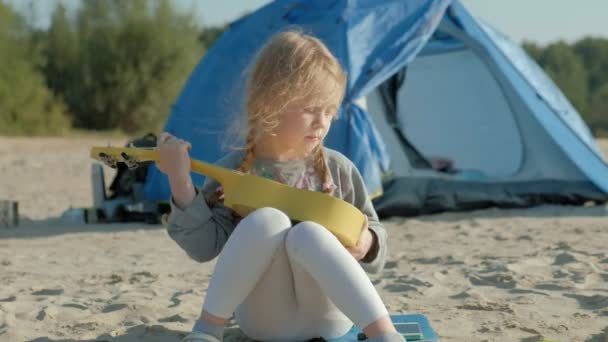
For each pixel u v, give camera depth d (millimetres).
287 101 2455
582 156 7977
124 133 32250
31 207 8773
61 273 4699
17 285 4266
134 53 32062
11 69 28922
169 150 2523
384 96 8648
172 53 32406
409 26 7246
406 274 4391
